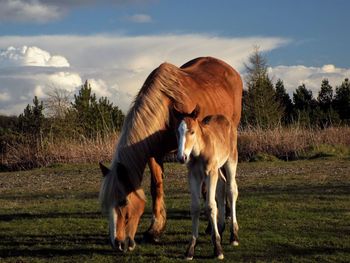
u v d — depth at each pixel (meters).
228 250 7.49
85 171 20.20
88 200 12.92
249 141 23.66
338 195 11.98
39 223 9.88
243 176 16.70
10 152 24.92
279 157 22.98
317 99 51.84
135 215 7.39
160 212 8.11
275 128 24.72
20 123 27.42
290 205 10.87
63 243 8.27
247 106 40.66
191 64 10.60
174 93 8.30
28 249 7.93
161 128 8.02
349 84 49.03
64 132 26.67
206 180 7.03
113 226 7.11
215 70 10.41
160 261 6.99
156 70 8.58
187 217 10.05
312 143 23.72
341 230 8.58
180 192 13.74
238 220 9.45
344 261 6.91
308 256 7.14
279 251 7.41
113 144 23.44
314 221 9.27
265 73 43.78
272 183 14.59
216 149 7.08
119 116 32.28
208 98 9.10
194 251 7.45
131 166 7.58
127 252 7.54
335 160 20.61
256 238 8.12
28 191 15.59
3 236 8.87
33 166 23.98
